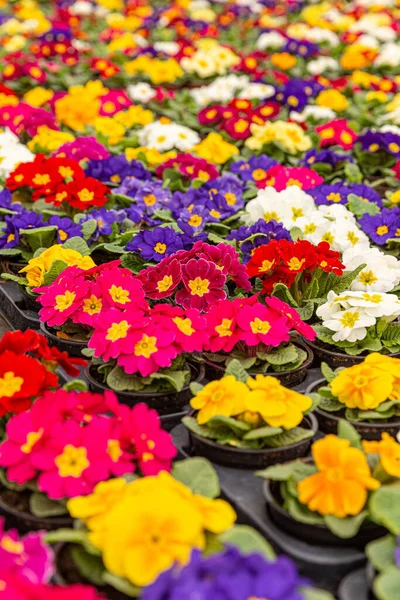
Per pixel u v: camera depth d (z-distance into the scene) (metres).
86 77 10.30
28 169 5.33
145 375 3.27
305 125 7.57
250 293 4.39
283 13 14.14
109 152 6.93
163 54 11.24
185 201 5.45
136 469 2.83
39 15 13.24
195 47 11.12
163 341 3.31
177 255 4.02
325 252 4.12
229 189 5.68
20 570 2.22
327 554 2.61
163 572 2.00
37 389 3.01
